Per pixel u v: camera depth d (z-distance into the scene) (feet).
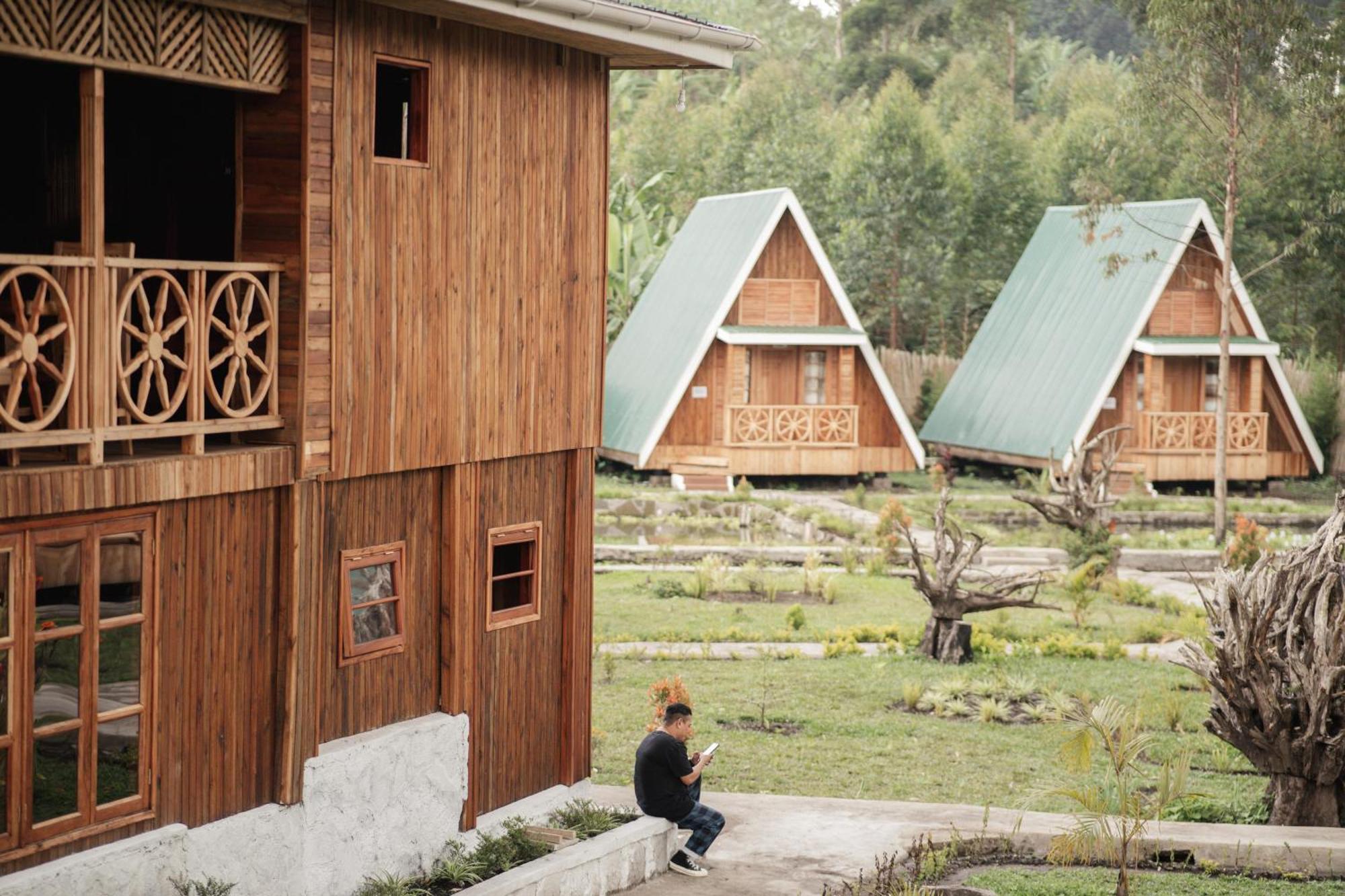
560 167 37.65
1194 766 50.65
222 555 29.22
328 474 30.86
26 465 25.61
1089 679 63.46
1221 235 130.62
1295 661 41.65
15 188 32.76
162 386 27.35
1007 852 40.37
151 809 28.02
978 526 107.04
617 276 156.15
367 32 31.12
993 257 178.91
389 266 32.09
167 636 28.19
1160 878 38.45
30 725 25.71
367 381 31.71
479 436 35.29
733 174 183.42
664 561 91.86
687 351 125.39
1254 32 120.26
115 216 33.30
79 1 25.26
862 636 70.54
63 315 25.11
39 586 25.99
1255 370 131.54
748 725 54.90
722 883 36.94
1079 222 142.92
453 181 33.86
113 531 26.96
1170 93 122.93
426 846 34.24
